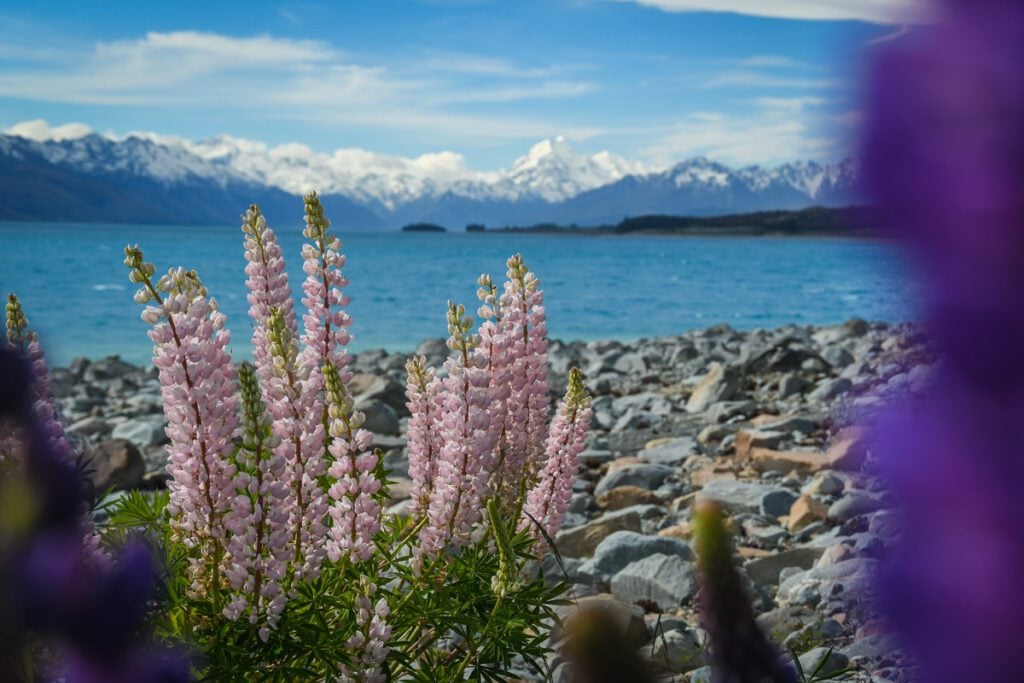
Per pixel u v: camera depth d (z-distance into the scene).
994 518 0.40
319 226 3.79
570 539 9.05
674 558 7.59
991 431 0.40
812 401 15.35
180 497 3.26
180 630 3.13
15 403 0.88
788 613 6.51
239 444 3.32
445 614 3.65
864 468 0.44
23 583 0.72
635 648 0.53
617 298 73.00
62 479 0.76
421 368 4.05
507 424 4.28
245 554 3.17
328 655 3.27
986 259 0.38
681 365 25.22
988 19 0.37
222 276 93.94
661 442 14.24
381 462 3.76
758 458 11.90
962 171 0.37
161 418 17.67
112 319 53.69
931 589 0.40
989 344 0.39
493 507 3.61
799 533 9.15
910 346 0.41
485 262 138.25
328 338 3.79
